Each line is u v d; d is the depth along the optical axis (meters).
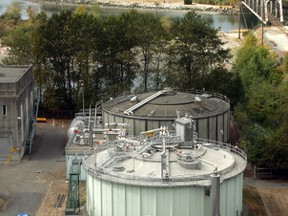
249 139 89.62
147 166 57.00
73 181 67.56
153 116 82.81
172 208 54.25
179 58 113.75
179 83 113.81
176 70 114.25
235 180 57.12
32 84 101.38
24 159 87.00
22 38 114.69
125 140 64.50
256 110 105.75
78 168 69.00
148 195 54.34
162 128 63.25
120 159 59.31
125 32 112.44
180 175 54.84
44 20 126.38
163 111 84.06
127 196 55.19
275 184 76.31
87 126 86.81
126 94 101.19
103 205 57.09
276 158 77.25
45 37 110.75
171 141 61.31
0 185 76.00
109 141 72.81
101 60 112.12
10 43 117.88
